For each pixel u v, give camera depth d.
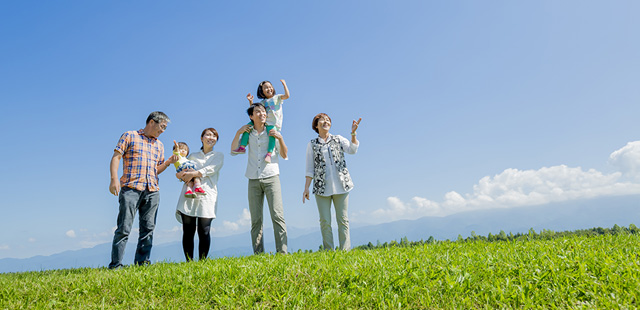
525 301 2.53
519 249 4.28
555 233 5.34
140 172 5.50
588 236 5.05
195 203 6.08
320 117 6.62
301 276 3.43
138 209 5.67
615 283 2.63
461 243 5.27
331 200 6.39
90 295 3.50
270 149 6.18
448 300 2.67
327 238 6.14
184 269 4.21
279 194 6.14
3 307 3.29
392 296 2.80
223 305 2.95
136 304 3.12
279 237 6.03
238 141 6.49
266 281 3.38
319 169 6.31
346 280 3.24
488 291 2.78
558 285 2.77
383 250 5.16
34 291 3.70
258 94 7.77
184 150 6.86
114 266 5.11
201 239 6.11
